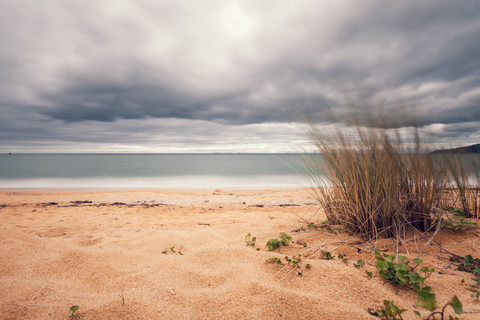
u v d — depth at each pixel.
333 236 2.56
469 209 2.88
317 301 1.40
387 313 1.24
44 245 2.69
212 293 1.55
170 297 1.54
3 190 10.72
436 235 2.33
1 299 1.53
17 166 25.06
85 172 19.22
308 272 1.76
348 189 2.54
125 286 1.71
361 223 2.43
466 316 1.20
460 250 2.05
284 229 3.10
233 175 17.61
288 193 8.88
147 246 2.73
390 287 1.56
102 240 3.15
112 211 5.92
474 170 2.74
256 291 1.52
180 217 4.95
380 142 2.33
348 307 1.34
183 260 2.16
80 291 1.68
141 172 19.62
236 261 2.07
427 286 1.50
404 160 2.39
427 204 2.41
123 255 2.29
